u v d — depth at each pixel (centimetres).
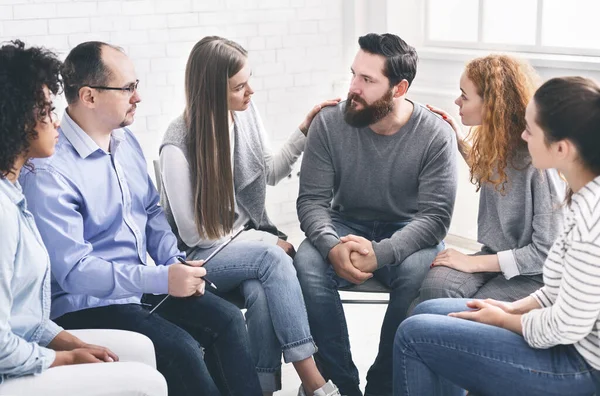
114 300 264
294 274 290
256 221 321
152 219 288
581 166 213
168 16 469
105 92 256
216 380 275
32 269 208
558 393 218
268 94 509
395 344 239
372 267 297
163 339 249
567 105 210
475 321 233
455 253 292
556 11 438
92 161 261
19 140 204
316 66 523
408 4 503
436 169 308
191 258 300
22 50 207
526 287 279
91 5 445
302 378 287
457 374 231
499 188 280
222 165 293
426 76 484
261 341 288
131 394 205
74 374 204
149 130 476
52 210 245
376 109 304
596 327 210
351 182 320
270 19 501
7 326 196
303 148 337
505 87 274
